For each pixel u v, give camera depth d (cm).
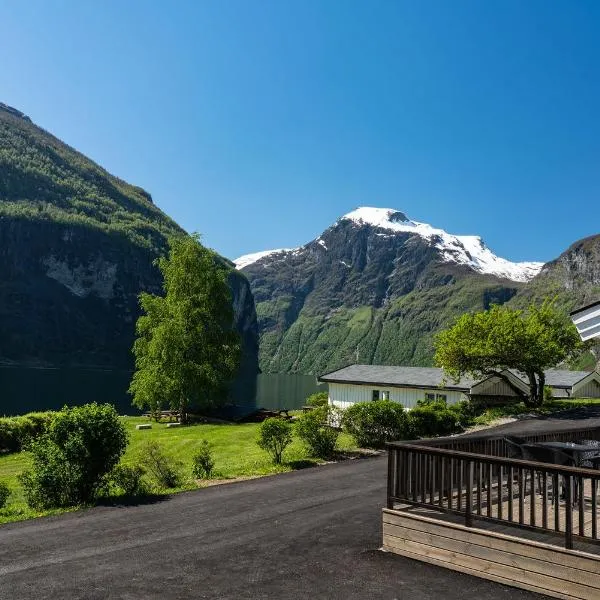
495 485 1000
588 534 699
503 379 3284
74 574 714
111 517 1007
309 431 1722
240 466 1617
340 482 1318
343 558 764
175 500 1143
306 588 659
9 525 966
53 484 1123
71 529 930
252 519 980
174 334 3994
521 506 668
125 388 10362
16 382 10725
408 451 786
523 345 2955
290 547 816
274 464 1584
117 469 1216
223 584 674
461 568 707
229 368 4247
